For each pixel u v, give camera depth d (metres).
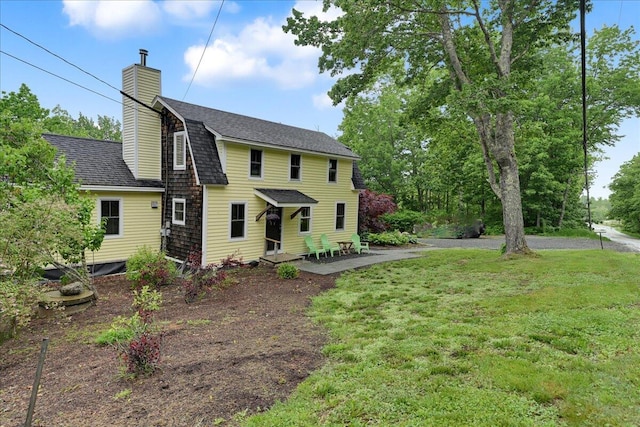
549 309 5.45
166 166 11.75
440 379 3.44
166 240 11.80
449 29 10.83
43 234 5.47
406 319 5.63
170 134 11.60
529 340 4.31
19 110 13.89
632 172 30.62
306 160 13.45
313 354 4.39
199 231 10.58
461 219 24.72
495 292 6.92
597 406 2.83
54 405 3.30
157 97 11.44
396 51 11.68
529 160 22.58
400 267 10.84
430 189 30.28
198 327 5.65
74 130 29.62
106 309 6.91
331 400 3.19
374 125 29.52
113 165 11.55
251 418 2.96
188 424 2.92
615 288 6.39
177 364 4.12
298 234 13.35
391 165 28.66
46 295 6.55
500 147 10.64
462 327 4.95
